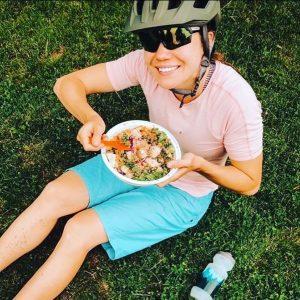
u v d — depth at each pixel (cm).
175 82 88
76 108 107
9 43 167
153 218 111
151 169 100
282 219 141
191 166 92
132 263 131
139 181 97
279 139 155
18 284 126
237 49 173
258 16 183
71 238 105
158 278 129
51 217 113
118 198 112
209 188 114
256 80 168
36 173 144
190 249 134
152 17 81
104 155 100
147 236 114
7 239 112
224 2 112
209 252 134
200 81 91
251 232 137
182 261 132
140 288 128
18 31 170
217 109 94
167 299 127
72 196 113
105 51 169
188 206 114
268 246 137
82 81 111
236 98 91
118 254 112
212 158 107
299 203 143
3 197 138
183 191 113
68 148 149
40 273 106
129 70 106
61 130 151
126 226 108
